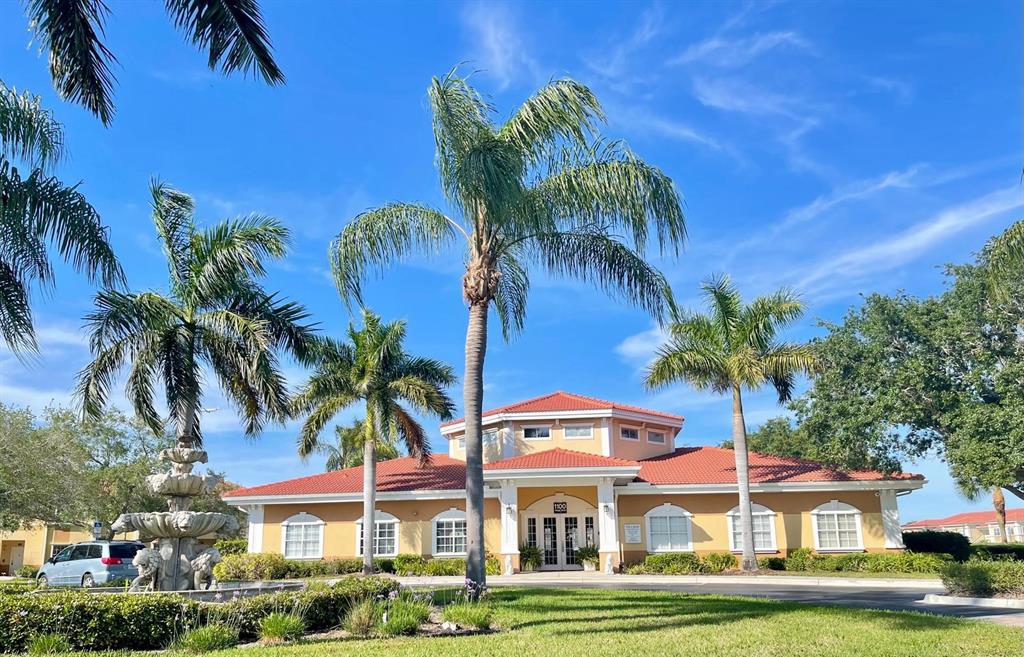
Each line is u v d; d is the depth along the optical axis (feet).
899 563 100.12
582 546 112.98
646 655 32.60
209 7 37.76
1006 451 87.92
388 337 107.34
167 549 52.29
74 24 38.50
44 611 35.01
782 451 181.47
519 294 62.80
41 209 48.65
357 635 39.86
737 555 106.42
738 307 101.91
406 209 56.08
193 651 34.22
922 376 98.43
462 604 45.62
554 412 124.67
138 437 158.61
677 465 123.03
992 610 53.52
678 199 48.70
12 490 116.98
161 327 56.54
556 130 49.88
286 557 115.34
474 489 51.47
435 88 48.75
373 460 107.24
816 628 39.96
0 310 47.85
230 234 58.70
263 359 56.24
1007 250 58.59
